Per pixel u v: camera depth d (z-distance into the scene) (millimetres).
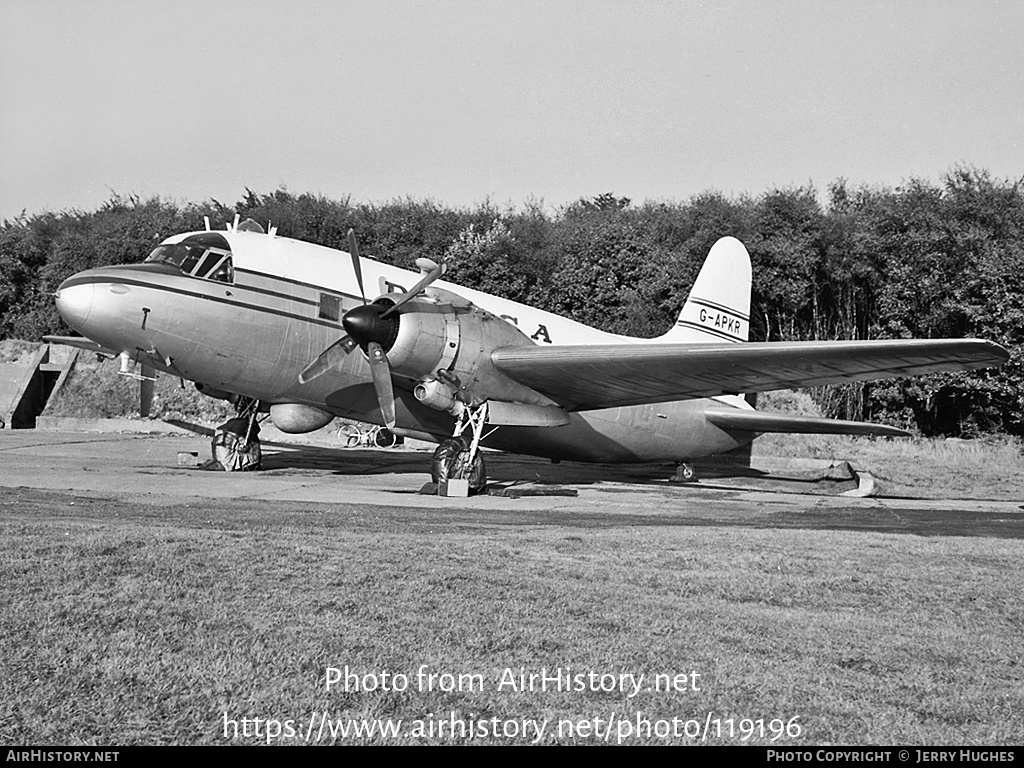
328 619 5625
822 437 28859
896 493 24734
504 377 16516
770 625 5898
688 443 21578
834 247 33031
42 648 4879
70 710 4176
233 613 5648
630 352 15711
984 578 7660
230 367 16547
